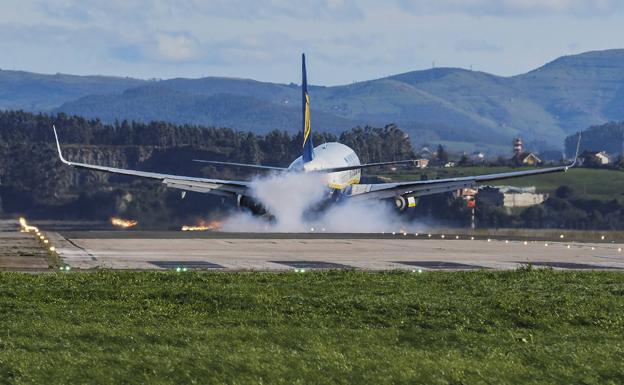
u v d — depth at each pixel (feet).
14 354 207.51
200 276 351.05
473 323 262.88
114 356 208.03
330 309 277.85
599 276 381.60
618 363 214.28
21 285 313.12
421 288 329.11
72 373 194.18
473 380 196.75
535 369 208.74
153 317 261.44
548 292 326.85
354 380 194.59
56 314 260.42
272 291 309.83
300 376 196.44
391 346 230.68
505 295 313.73
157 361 203.92
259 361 206.18
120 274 348.59
